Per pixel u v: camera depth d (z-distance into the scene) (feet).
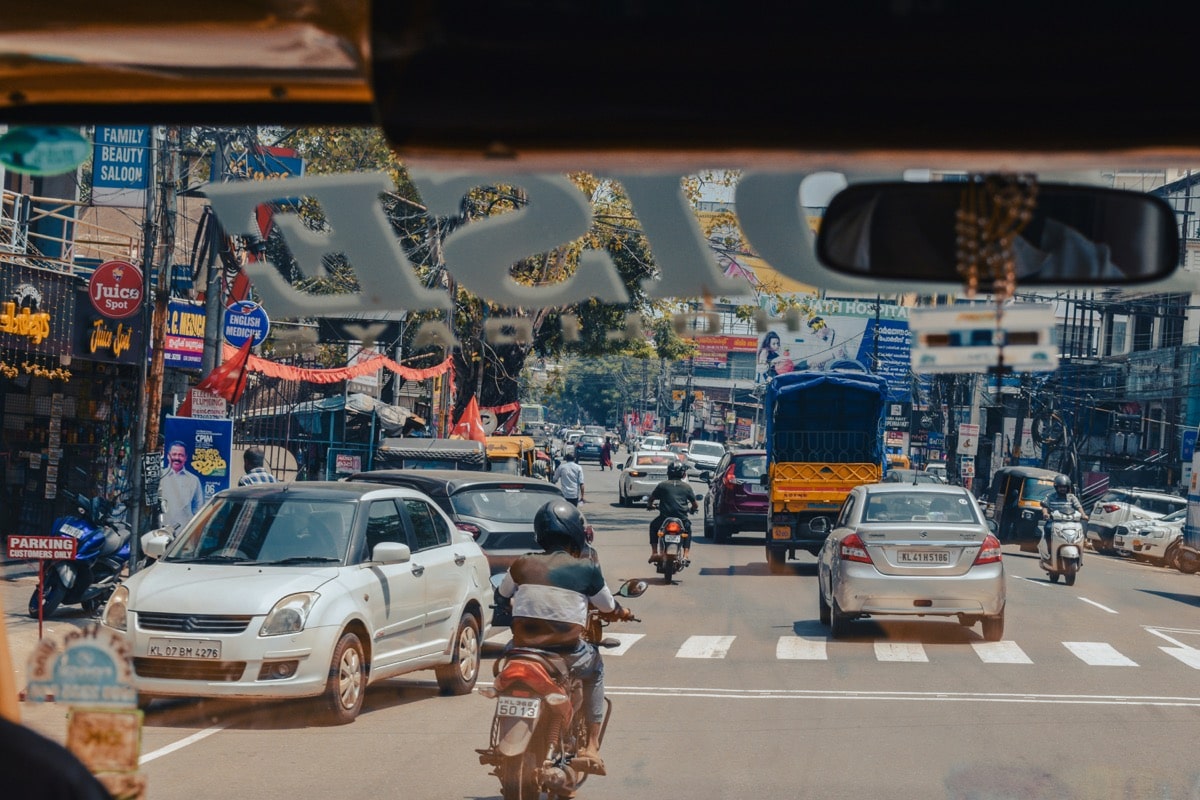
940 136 6.37
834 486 77.20
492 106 6.36
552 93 6.27
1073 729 32.83
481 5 6.01
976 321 7.35
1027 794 25.68
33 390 69.51
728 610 59.16
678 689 38.65
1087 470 130.21
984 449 130.31
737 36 6.01
